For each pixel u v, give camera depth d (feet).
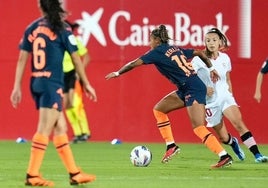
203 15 177.06
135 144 175.94
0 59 181.16
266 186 97.40
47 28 92.84
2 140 182.70
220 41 133.80
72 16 179.22
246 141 133.90
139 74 179.42
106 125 180.55
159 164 128.77
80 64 93.86
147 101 179.42
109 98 180.04
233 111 133.18
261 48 176.96
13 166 124.98
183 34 177.37
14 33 180.86
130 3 178.40
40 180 94.38
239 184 99.30
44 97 92.63
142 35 178.70
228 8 176.96
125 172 115.44
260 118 177.06
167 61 119.96
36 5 180.75
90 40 179.42
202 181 102.68
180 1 177.37
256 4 176.55
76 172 94.68
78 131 179.01
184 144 175.73
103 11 178.91
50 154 151.33
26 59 94.22
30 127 181.88
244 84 177.06
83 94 179.73
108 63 179.42
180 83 120.16
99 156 146.72
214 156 146.51
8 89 181.57
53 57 92.58
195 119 119.14
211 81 132.26
